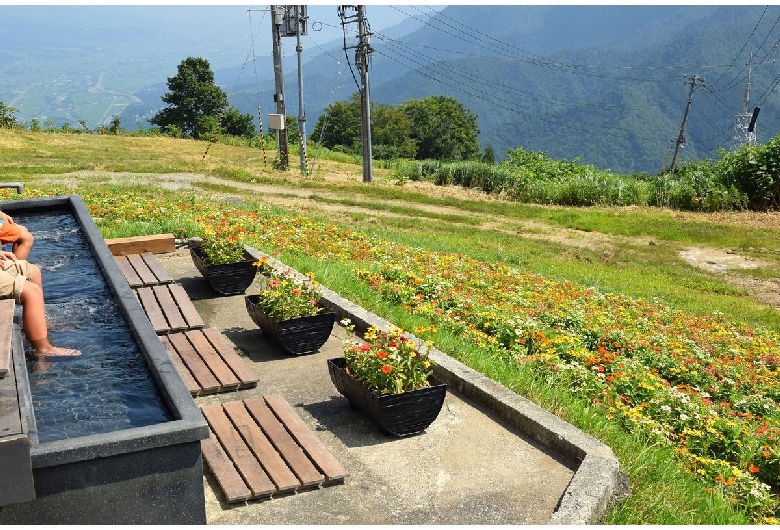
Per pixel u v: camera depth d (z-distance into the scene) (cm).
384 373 544
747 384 1028
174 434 358
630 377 887
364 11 3444
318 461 501
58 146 4462
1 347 388
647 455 590
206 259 909
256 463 495
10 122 5697
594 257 2209
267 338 757
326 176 3803
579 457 515
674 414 814
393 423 546
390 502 469
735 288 1956
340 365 607
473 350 789
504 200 3291
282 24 3669
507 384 666
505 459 527
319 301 848
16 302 510
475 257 1903
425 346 704
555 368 845
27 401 385
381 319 779
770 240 2522
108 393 441
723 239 2505
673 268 2155
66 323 573
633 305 1511
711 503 548
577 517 432
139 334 491
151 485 362
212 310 842
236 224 1407
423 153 13038
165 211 1512
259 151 5322
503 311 1090
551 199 3278
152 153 4556
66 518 349
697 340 1248
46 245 822
